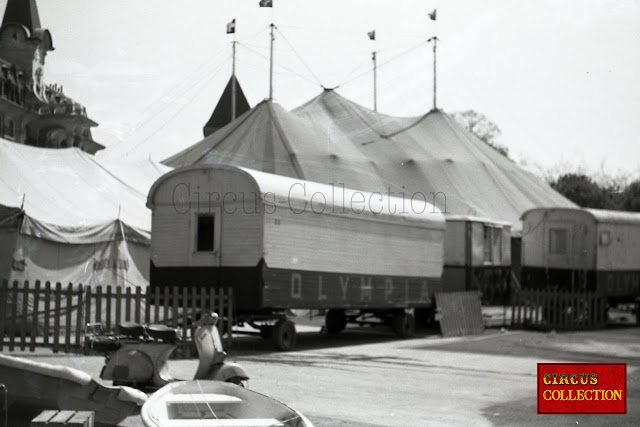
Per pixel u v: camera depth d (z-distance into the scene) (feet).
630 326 96.32
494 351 61.46
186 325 52.13
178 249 57.16
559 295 87.30
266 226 55.01
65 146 137.59
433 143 135.54
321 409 33.40
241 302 55.06
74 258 63.77
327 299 61.62
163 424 20.61
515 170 141.59
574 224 93.81
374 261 68.18
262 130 120.37
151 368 31.71
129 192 75.66
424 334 78.79
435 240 78.13
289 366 48.21
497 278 96.63
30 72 139.33
